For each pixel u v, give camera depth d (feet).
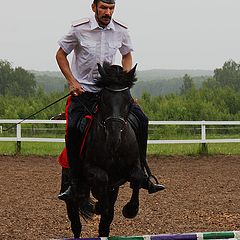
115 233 33.81
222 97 184.44
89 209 26.12
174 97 183.21
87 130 24.52
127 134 23.65
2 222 36.55
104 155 23.59
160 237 23.12
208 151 86.79
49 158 78.64
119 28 25.77
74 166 25.16
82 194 25.79
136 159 24.08
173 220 37.70
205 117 164.35
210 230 34.53
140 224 36.40
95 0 25.34
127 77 23.75
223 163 74.33
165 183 56.03
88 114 24.84
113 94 23.39
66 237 32.78
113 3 25.08
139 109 25.49
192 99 182.50
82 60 25.68
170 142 82.53
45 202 44.52
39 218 38.09
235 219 37.96
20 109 164.55
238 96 183.73
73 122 25.05
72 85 25.14
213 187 53.36
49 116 159.43
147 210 41.39
